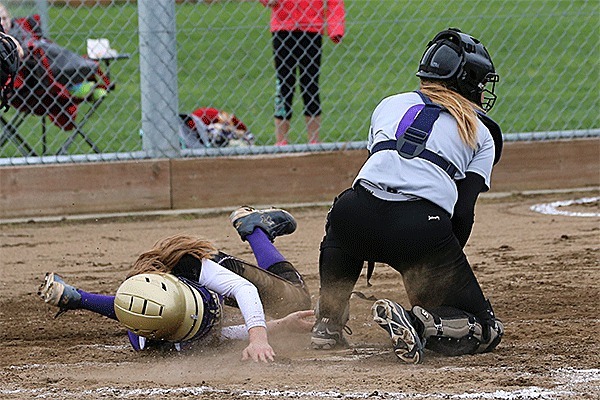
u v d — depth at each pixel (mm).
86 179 26656
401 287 18641
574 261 20328
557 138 28828
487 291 17875
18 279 20016
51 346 14867
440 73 13406
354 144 27766
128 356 13945
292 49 28000
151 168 26891
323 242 13844
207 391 11680
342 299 13875
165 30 26562
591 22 50656
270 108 39469
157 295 12852
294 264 20875
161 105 26844
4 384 12250
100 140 34281
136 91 40844
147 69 26766
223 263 14453
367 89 41969
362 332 15492
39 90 27922
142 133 27234
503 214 25984
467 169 13180
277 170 27406
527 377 12031
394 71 44312
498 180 28641
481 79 13445
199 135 29594
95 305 13602
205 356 13727
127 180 26812
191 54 41938
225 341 14172
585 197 27969
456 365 12750
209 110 30812
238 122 31531
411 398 11141
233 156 27281
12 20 28078
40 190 26484
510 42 48344
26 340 15344
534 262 20359
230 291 13586
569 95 42000
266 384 11953
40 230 25172
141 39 26641
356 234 13008
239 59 45062
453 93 13359
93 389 11898
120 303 12844
